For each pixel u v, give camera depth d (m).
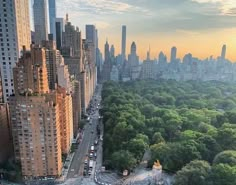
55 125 154.12
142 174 167.12
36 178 163.38
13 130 170.38
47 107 149.38
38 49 163.62
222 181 135.62
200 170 142.00
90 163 185.50
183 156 166.38
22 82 163.25
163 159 169.12
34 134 153.50
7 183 163.00
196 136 188.62
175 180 146.88
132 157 168.75
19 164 175.25
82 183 162.75
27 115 149.25
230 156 152.62
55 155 160.75
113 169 176.62
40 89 160.12
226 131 182.38
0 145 176.00
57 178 165.62
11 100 163.25
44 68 161.38
